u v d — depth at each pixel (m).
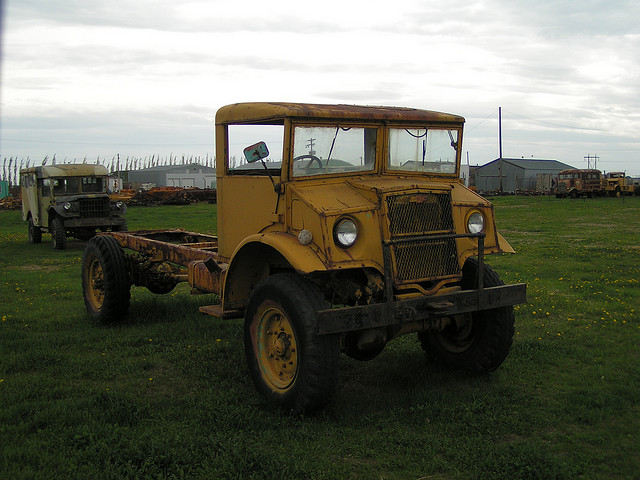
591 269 12.31
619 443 4.32
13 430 4.46
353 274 5.21
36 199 19.30
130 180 75.94
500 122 64.31
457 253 5.10
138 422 4.66
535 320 7.92
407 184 5.02
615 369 5.95
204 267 6.45
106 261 7.71
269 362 5.11
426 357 6.21
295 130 5.10
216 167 6.19
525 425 4.61
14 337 7.17
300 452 4.11
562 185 53.66
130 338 7.14
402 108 6.08
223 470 3.84
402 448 4.23
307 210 4.80
